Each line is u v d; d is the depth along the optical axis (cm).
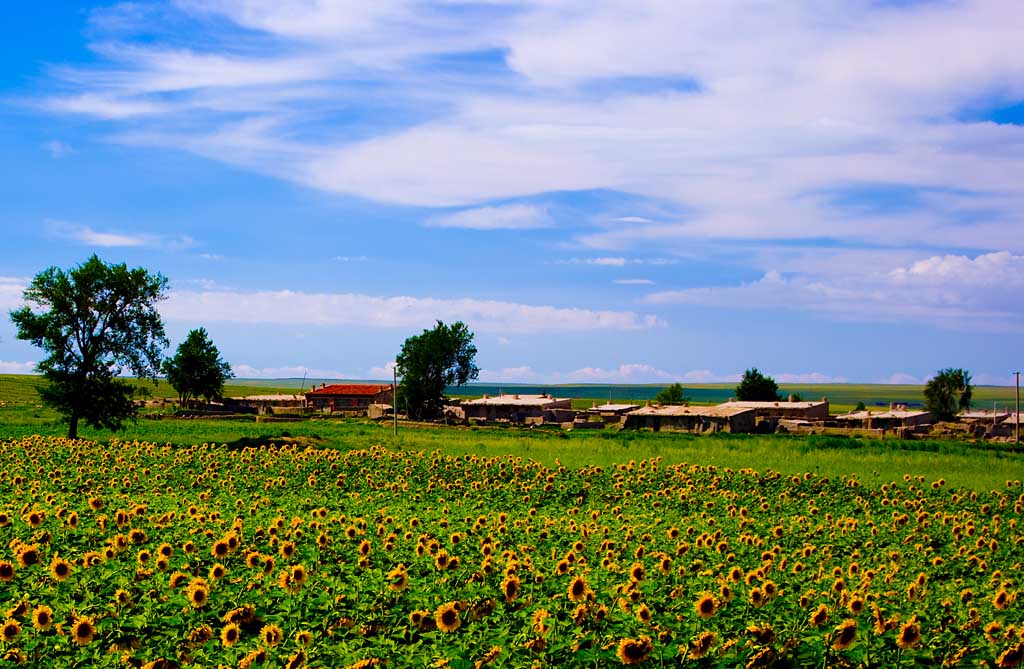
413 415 13725
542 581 1592
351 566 1731
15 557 1697
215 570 1520
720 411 11056
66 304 6700
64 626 1258
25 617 1339
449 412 13825
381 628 1338
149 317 7056
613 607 1391
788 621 1362
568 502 3356
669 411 11381
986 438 10612
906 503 3209
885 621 1320
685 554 1972
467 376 13925
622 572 1728
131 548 1844
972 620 1398
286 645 1240
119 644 1234
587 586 1480
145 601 1423
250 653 1176
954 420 13888
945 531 2584
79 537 2028
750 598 1391
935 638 1303
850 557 2127
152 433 7394
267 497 3116
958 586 1792
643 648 1134
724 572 1797
